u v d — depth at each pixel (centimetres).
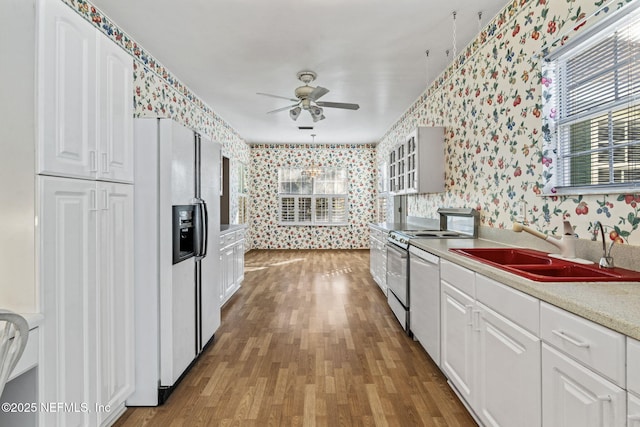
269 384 222
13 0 127
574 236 181
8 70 127
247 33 295
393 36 299
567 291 120
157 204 203
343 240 847
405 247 305
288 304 398
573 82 190
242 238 473
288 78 401
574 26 181
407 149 420
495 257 223
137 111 315
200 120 485
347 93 456
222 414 191
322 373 237
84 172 152
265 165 838
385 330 317
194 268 242
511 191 245
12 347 97
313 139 779
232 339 297
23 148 127
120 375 183
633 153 152
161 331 204
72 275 145
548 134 204
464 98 321
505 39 251
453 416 188
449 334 209
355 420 185
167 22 277
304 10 260
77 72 147
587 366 102
